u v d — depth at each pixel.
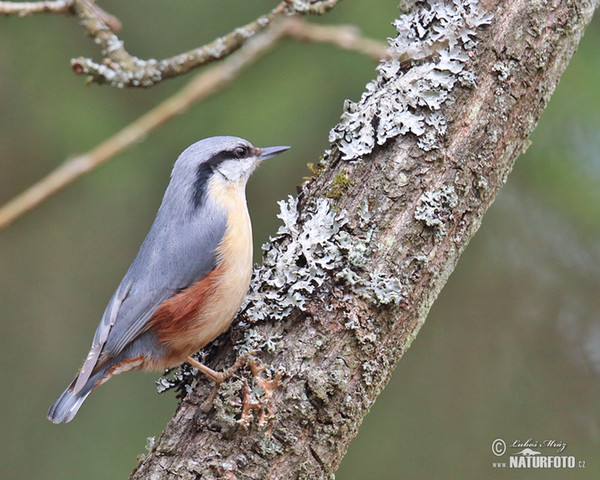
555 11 6.36
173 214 7.55
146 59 10.11
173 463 5.94
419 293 6.13
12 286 11.56
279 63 9.95
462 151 6.20
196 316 6.97
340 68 9.85
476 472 10.38
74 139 9.98
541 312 11.23
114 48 6.18
